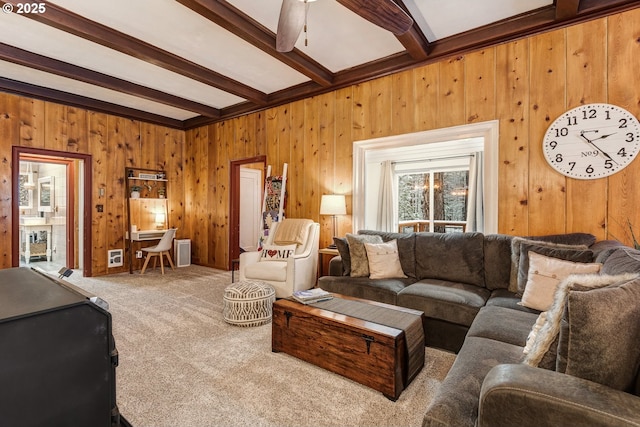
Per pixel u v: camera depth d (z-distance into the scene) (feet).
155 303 12.12
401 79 12.21
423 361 7.23
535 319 6.35
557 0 8.45
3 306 2.54
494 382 3.21
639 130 8.32
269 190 16.24
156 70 13.39
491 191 10.39
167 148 20.40
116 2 8.96
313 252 13.11
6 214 14.21
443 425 3.58
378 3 6.49
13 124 14.48
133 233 18.04
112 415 2.84
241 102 17.40
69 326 2.61
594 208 8.88
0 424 2.30
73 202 19.24
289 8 6.98
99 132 17.33
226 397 6.22
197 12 8.89
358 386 6.61
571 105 9.19
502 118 10.23
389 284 9.51
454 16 9.71
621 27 8.54
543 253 7.80
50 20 9.12
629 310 3.06
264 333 9.35
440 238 10.27
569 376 3.13
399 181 18.25
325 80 13.32
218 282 15.56
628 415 2.61
